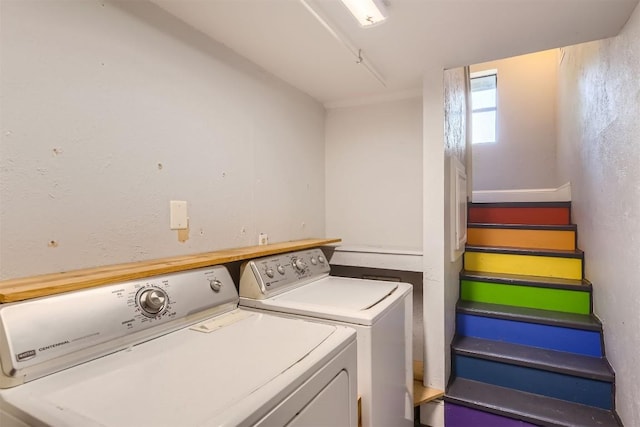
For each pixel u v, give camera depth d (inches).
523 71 154.9
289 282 65.0
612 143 65.6
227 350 37.4
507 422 69.8
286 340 40.5
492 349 81.3
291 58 71.7
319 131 100.7
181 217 56.9
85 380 30.7
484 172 161.2
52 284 34.7
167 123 54.8
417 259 79.7
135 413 25.3
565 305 86.3
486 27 59.2
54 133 40.8
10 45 37.3
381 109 97.0
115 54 47.6
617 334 65.4
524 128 154.6
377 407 50.7
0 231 36.4
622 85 59.5
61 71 41.6
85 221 43.8
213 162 63.4
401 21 57.3
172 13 55.3
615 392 67.4
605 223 71.2
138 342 39.4
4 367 29.1
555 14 54.8
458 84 106.0
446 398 75.1
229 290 54.4
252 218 73.0
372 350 48.9
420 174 92.4
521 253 97.5
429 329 77.9
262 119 76.5
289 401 30.2
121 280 40.1
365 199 99.2
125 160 48.6
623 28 58.4
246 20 57.3
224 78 66.1
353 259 87.4
